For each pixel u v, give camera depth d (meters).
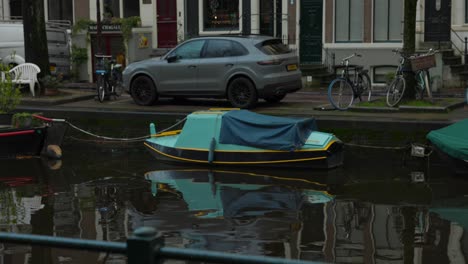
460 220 9.37
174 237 8.87
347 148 13.84
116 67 18.47
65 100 17.52
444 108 14.30
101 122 16.06
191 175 12.80
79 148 16.19
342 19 22.06
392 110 14.64
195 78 16.31
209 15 24.05
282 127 13.04
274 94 15.78
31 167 13.92
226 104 17.19
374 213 9.84
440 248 8.23
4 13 26.70
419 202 10.40
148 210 10.30
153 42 24.77
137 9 25.25
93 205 10.71
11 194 11.55
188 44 16.59
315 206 10.30
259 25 23.41
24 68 17.75
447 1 20.73
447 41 20.86
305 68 21.58
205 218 9.75
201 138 13.71
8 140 14.70
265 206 10.36
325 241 8.59
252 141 13.21
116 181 12.44
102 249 3.59
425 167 13.05
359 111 14.93
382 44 21.42
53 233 9.21
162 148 14.16
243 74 15.77
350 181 11.95
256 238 8.76
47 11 26.12
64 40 23.53
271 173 12.79
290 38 22.86
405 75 15.04
